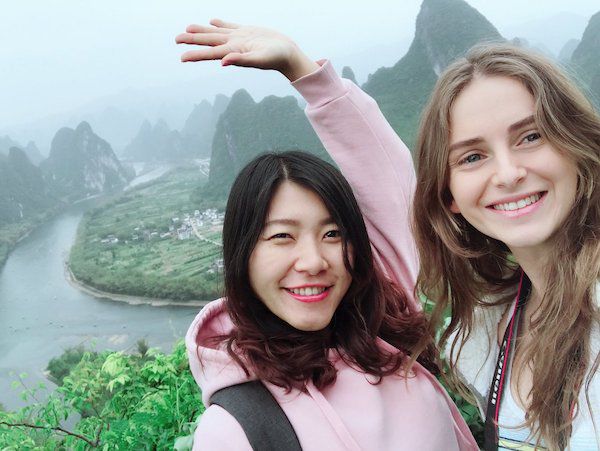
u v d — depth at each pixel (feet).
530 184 1.84
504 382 2.22
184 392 3.69
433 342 2.57
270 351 1.95
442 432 2.19
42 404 4.22
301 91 2.55
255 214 1.96
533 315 2.15
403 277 2.68
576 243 1.87
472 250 2.33
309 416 1.90
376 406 2.05
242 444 1.78
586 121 1.82
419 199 2.22
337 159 2.67
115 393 4.09
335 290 2.06
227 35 2.40
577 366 1.82
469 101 1.90
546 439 1.88
